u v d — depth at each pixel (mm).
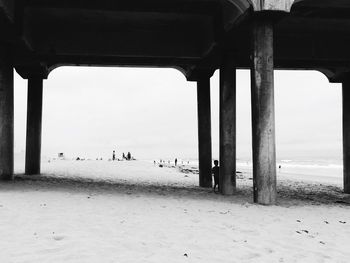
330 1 12766
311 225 8703
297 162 131750
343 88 19047
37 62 17516
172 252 5887
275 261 5824
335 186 24969
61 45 16297
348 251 6656
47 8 14289
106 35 16594
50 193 11531
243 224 8305
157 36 16875
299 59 16812
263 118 11188
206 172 18219
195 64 17719
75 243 5957
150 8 13781
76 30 16406
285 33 16766
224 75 14969
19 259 5094
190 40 17000
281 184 24828
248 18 11586
